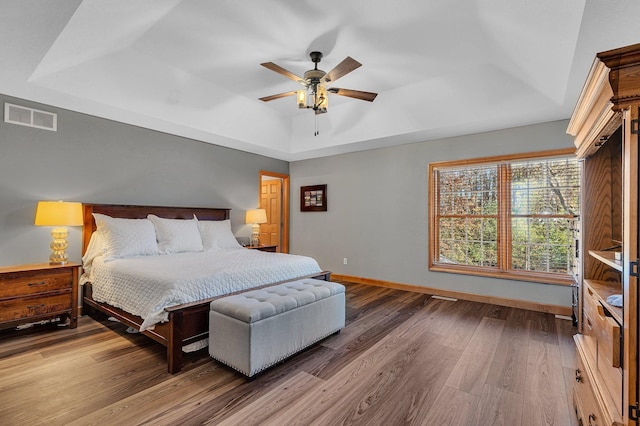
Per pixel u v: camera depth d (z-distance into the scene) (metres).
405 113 4.05
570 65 2.29
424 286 4.59
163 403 1.84
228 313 2.19
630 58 1.01
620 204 1.71
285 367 2.31
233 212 5.21
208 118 4.09
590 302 1.57
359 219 5.30
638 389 1.02
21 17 2.01
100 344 2.66
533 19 2.03
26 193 3.14
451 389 2.03
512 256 3.98
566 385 2.08
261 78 3.64
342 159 5.54
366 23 2.56
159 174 4.22
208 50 3.02
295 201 6.24
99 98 3.13
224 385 2.05
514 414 1.78
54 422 1.66
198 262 3.08
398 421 1.71
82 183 3.52
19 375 2.14
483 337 2.90
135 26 2.56
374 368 2.30
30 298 2.80
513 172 3.98
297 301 2.42
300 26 2.62
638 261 1.02
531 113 3.40
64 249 3.16
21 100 3.10
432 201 4.53
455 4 2.30
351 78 3.59
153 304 2.36
